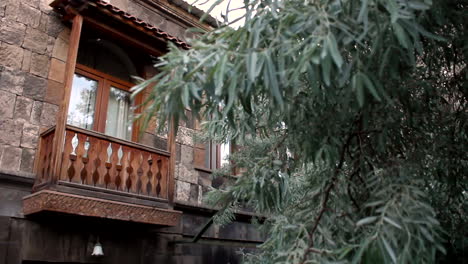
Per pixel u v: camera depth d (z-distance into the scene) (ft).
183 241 21.36
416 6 6.09
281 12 6.68
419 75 8.80
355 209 7.54
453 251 8.57
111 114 22.80
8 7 19.19
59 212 16.24
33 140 18.54
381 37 6.42
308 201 8.18
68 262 17.95
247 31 6.53
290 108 8.01
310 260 6.39
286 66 6.45
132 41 21.08
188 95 6.03
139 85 6.40
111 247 19.47
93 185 17.70
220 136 15.55
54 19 20.58
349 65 6.19
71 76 17.83
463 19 8.28
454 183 8.87
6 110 18.06
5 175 17.11
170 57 6.28
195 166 25.08
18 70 18.81
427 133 8.93
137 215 18.65
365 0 6.00
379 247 5.95
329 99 7.38
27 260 16.74
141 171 19.58
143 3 25.41
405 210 6.22
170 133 21.27
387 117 8.10
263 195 9.76
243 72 6.23
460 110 9.17
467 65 8.69
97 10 19.08
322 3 6.44
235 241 25.36
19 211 17.15
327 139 7.79
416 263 6.20
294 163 9.68
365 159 7.90
